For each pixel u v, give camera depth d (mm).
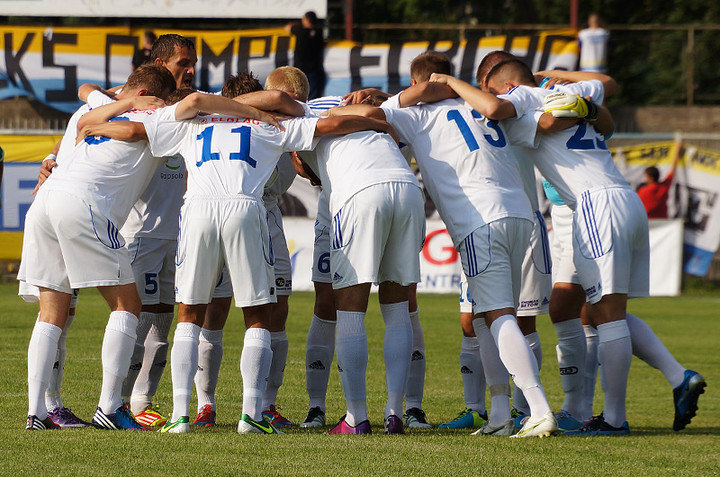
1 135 54812
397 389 18938
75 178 18734
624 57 95500
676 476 15258
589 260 19719
